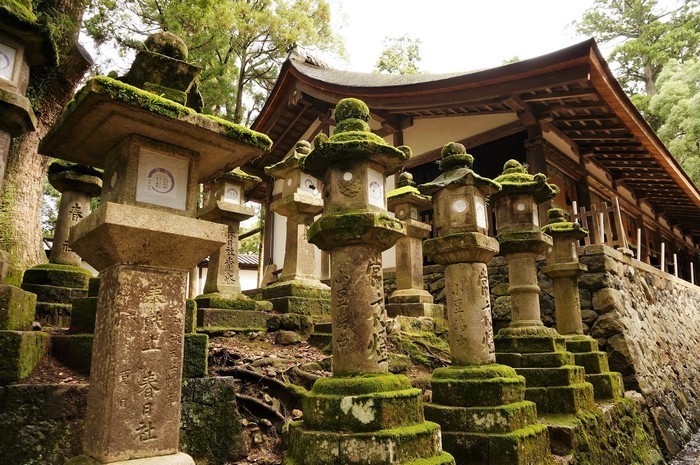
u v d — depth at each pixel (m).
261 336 5.82
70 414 2.90
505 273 8.57
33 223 6.95
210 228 2.79
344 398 3.00
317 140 3.54
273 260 15.62
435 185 4.54
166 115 2.57
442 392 4.12
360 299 3.32
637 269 8.98
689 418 7.91
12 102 3.45
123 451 2.38
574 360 5.88
